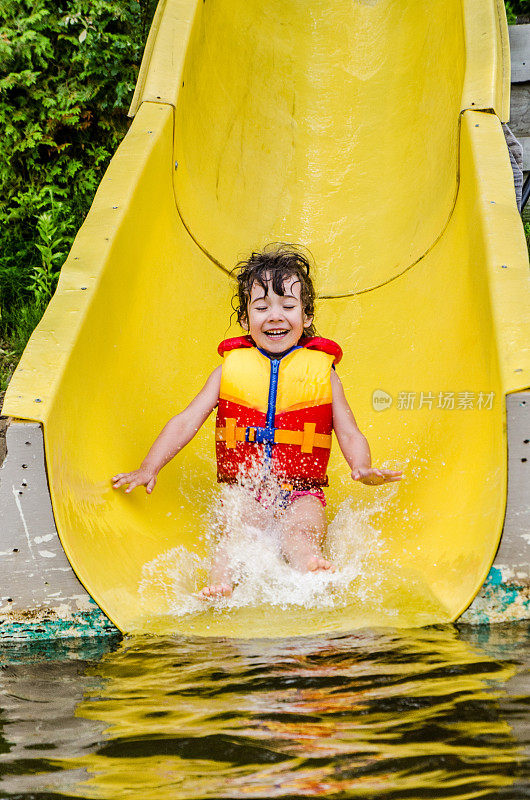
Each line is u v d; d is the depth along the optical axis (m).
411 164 6.15
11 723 2.23
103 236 4.16
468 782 1.80
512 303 3.62
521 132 8.40
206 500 4.15
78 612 3.16
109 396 3.95
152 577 3.44
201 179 5.82
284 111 6.84
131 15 8.23
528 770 1.85
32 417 3.14
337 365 4.98
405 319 5.01
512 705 2.22
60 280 3.86
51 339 3.52
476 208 4.41
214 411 4.77
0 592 3.15
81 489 3.42
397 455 4.30
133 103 5.77
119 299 4.19
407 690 2.37
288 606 3.27
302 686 2.43
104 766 1.94
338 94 6.99
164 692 2.44
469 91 5.45
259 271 4.04
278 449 3.88
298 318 4.02
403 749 1.97
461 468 3.74
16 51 7.84
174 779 1.86
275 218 6.10
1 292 7.12
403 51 7.13
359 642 2.87
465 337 4.22
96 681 2.57
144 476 3.76
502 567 3.18
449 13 6.66
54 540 3.15
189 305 4.98
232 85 6.67
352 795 1.76
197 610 3.26
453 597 3.19
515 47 8.32
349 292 5.43
